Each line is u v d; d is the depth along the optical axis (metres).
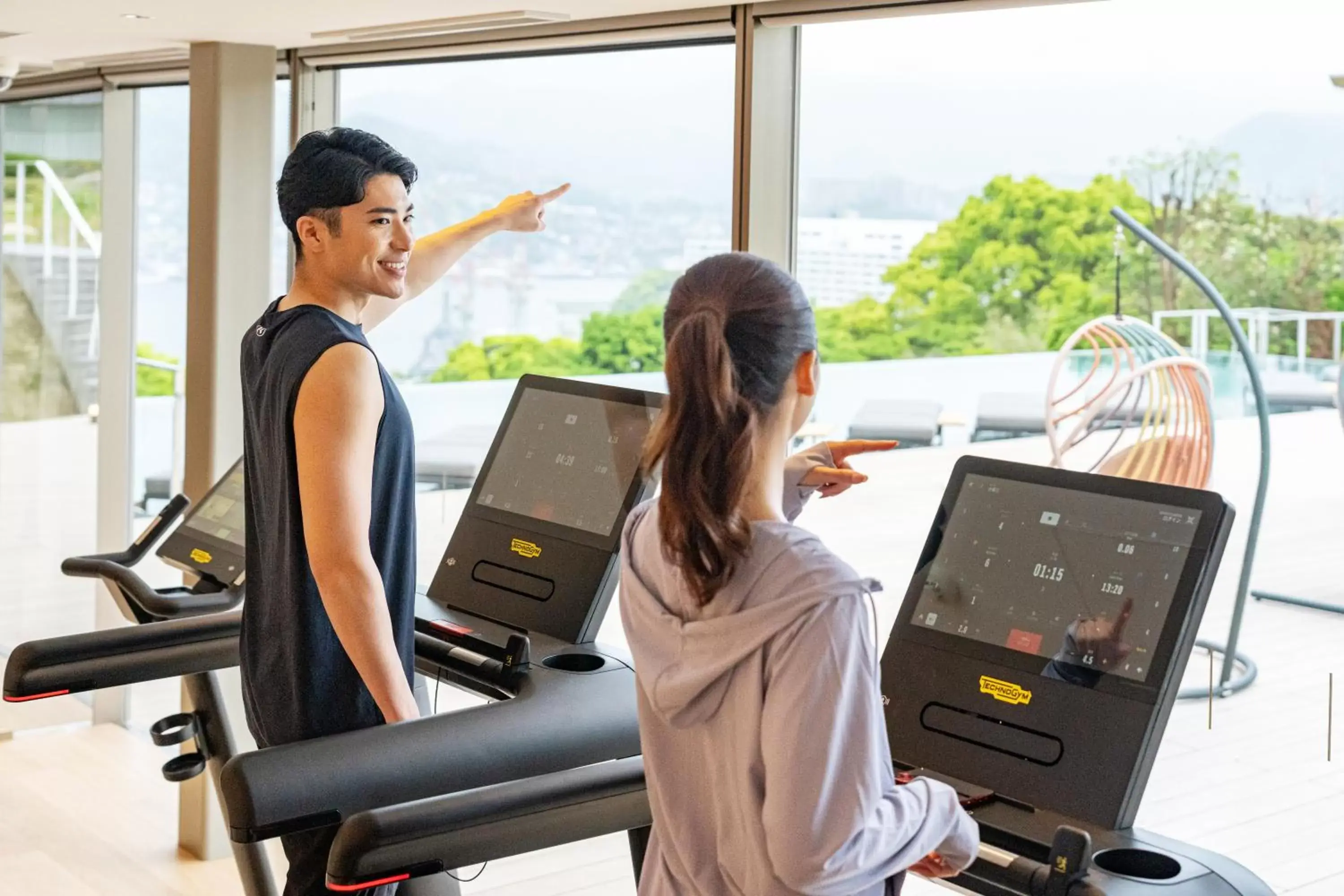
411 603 2.19
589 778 1.77
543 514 2.50
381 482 2.12
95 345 4.81
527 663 2.21
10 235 5.12
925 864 1.55
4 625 5.20
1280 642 2.20
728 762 1.40
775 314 1.40
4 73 4.48
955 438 2.66
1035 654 1.76
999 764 1.74
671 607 1.45
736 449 1.38
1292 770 2.19
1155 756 1.66
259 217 3.78
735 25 2.87
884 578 2.80
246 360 2.22
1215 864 1.57
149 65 4.31
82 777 4.44
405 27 3.31
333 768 1.84
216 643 2.50
